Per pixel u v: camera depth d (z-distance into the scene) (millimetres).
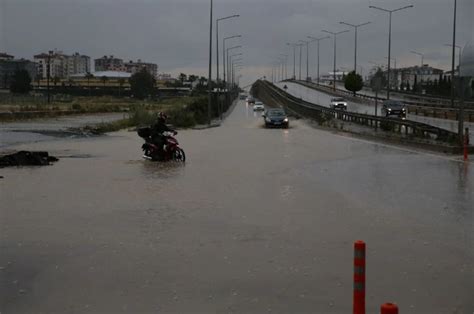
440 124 48781
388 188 15453
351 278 7547
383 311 3877
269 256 8625
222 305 6574
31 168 20734
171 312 6363
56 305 6621
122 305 6598
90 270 7949
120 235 10023
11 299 6832
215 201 13523
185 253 8820
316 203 13203
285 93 114750
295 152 27031
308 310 6406
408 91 133500
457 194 14398
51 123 55125
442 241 9523
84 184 16531
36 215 11805
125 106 101625
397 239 9664
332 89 140250
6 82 186500
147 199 13820
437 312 6344
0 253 8844
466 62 25531
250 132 44750
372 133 36938
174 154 23281
